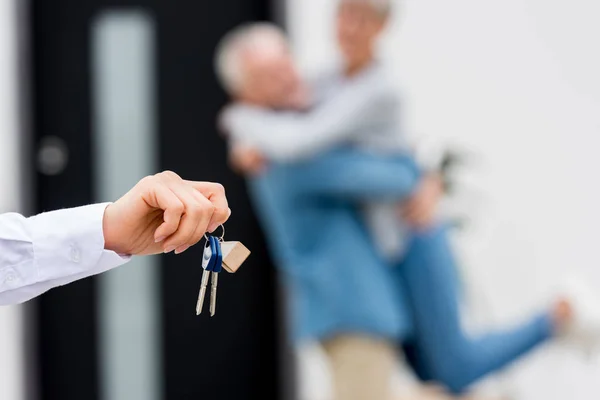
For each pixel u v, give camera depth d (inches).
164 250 53.5
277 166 131.9
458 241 174.1
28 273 54.2
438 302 133.6
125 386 189.9
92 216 54.7
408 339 137.6
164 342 190.9
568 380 163.0
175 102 189.5
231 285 192.7
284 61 134.8
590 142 157.9
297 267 132.7
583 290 143.3
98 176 187.8
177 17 189.5
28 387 184.1
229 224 191.5
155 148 189.2
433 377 140.9
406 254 133.3
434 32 180.2
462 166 176.1
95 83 187.6
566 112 163.5
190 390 191.8
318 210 131.7
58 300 187.3
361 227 132.3
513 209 171.5
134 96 188.5
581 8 161.5
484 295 172.7
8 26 178.9
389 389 131.6
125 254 56.1
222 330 192.7
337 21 133.5
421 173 134.6
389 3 132.3
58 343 187.6
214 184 55.2
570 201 161.8
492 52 175.8
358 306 127.9
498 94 174.6
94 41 187.5
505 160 172.7
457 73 178.7
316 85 137.9
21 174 181.8
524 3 171.2
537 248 167.0
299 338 137.6
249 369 193.8
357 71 133.5
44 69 185.8
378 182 128.0
